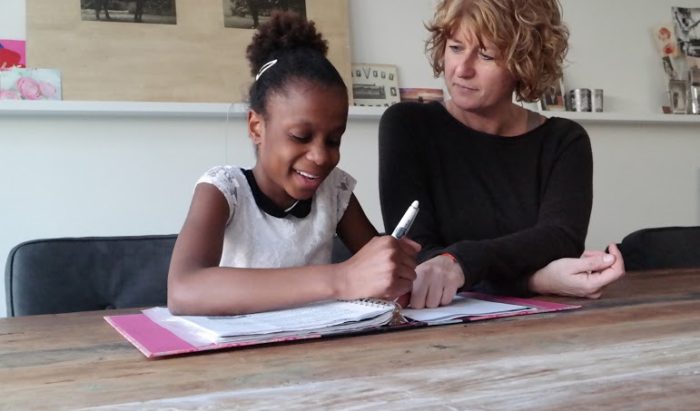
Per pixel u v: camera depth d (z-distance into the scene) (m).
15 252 1.46
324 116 1.04
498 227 1.38
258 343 0.73
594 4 2.94
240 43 2.32
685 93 3.03
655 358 0.61
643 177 3.03
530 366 0.59
